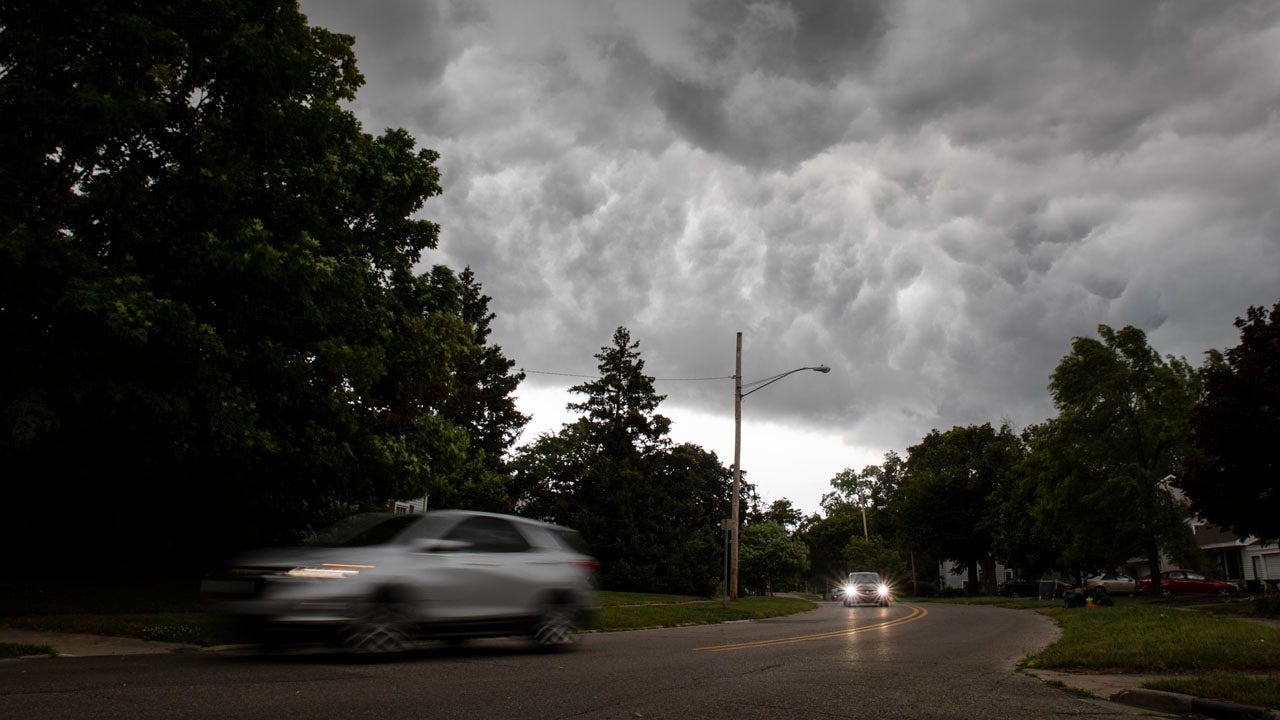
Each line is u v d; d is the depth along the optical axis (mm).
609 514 42656
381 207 22688
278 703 6387
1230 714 6980
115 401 13570
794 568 63812
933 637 15898
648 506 42906
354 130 22500
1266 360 25031
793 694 7625
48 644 10281
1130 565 69562
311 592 9430
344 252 19938
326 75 21688
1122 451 41625
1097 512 41812
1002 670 10133
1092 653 11258
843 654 11773
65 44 14562
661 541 42312
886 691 7977
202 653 10141
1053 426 44531
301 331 18812
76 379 13352
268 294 16203
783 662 10484
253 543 24359
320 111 18812
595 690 7602
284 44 17344
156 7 15555
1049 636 16500
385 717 5988
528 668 9250
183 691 6770
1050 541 55406
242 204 17562
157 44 14781
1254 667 10008
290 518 23766
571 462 45656
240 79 16891
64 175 15930
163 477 19938
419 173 23453
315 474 21062
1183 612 23062
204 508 23172
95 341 13383
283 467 20172
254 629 9406
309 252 16672
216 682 7305
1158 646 11805
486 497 48312
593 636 15062
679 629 17859
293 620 9320
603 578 40781
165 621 12867
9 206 13656
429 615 10242
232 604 9516
